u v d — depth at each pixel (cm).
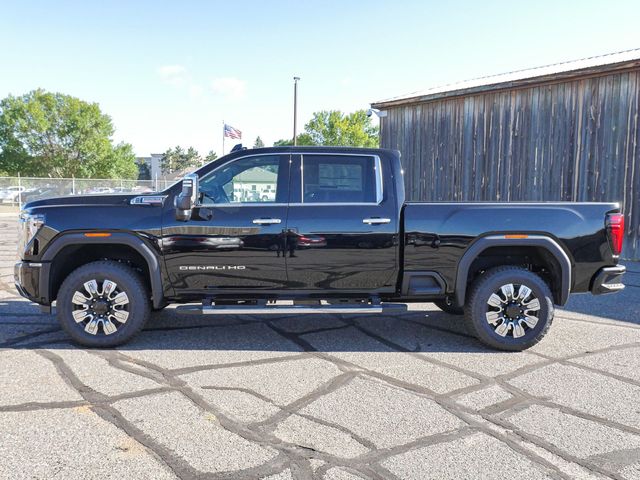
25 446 297
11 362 443
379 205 496
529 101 1279
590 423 337
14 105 5681
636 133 1097
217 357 467
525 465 283
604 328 586
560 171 1228
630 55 1212
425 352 491
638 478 271
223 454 292
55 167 5797
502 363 460
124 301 484
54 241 479
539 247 503
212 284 493
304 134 7244
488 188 1377
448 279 496
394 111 1616
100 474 269
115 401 363
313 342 520
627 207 1120
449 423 335
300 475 271
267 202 496
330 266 491
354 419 340
